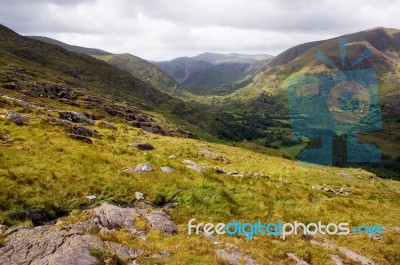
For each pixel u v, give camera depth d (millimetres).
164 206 20219
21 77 147875
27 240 12742
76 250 12109
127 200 19938
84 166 23688
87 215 16562
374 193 36719
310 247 17312
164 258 13633
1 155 22609
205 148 56875
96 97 161875
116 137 45969
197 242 15539
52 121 39312
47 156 24266
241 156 57062
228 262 13969
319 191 31250
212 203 20906
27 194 17750
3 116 35469
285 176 38125
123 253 13406
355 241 19906
